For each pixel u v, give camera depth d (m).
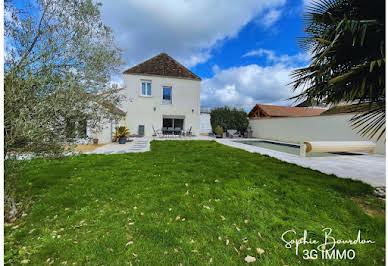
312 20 3.16
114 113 3.73
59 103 2.10
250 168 4.72
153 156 6.24
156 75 14.28
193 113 15.38
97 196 2.90
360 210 2.46
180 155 6.49
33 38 2.24
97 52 2.90
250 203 2.68
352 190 3.19
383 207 2.60
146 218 2.27
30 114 1.89
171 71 14.97
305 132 11.13
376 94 2.64
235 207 2.56
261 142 12.95
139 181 3.63
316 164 5.34
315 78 3.19
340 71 2.92
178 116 15.20
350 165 5.22
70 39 2.60
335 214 2.37
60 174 3.95
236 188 3.28
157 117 14.45
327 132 9.70
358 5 2.59
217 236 1.94
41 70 2.14
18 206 2.44
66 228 2.04
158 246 1.78
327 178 3.91
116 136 10.78
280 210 2.48
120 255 1.65
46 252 1.67
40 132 1.88
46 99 2.06
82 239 1.86
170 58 15.81
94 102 2.93
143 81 14.12
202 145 9.52
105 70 3.22
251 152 7.41
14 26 2.12
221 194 3.00
